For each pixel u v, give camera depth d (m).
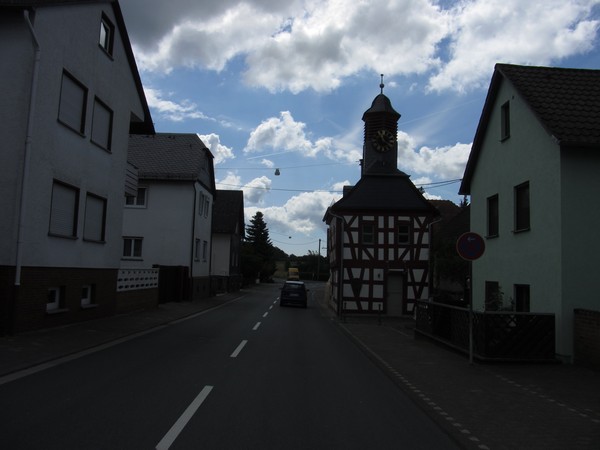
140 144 33.56
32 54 12.08
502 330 11.20
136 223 30.81
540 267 12.54
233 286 50.72
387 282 31.06
